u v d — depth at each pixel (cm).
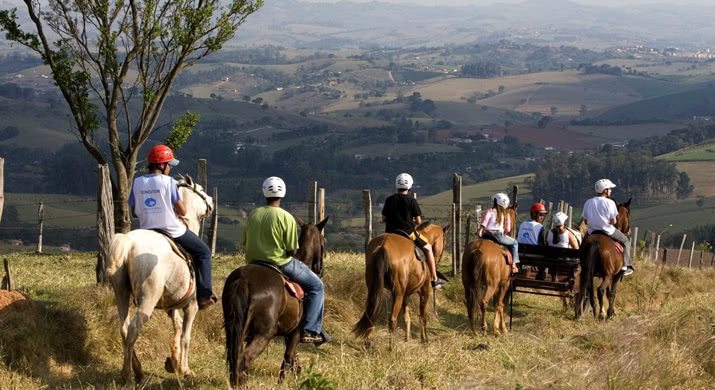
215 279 1535
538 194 16712
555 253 1716
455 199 2131
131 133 1745
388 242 1319
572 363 1127
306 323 1021
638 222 14850
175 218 1032
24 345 1044
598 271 1714
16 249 5459
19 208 10838
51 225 8562
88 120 1692
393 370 1062
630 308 2003
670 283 2383
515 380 983
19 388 951
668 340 1212
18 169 16700
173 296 1002
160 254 974
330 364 1107
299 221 1112
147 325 1181
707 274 2677
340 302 1538
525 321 1759
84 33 1694
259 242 992
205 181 2103
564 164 16962
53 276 1752
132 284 962
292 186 18612
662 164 16550
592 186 16512
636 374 1008
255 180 17125
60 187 13800
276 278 958
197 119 1783
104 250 1480
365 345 1288
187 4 1705
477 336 1473
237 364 893
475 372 1087
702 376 1097
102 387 964
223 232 8575
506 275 1544
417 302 1672
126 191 1683
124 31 1697
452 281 1973
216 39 1744
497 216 1583
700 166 19488
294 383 995
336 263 2030
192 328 1262
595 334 1338
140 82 1725
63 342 1108
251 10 1750
